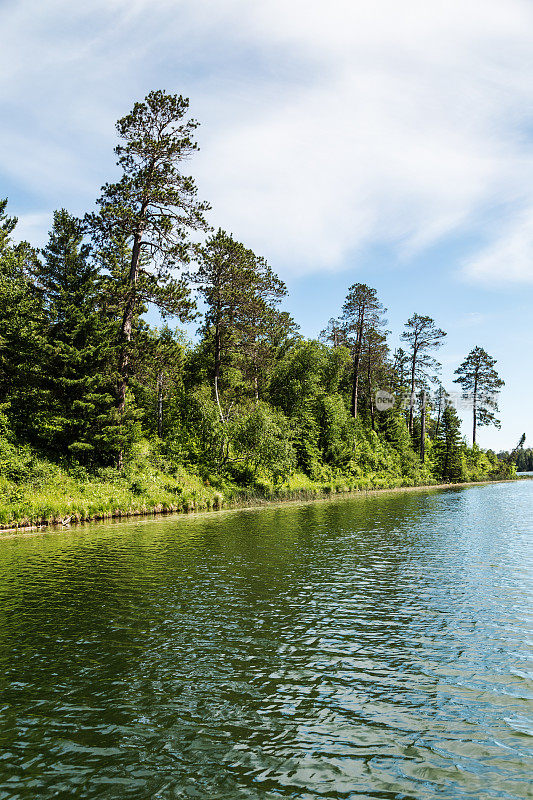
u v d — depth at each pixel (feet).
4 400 111.45
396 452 226.38
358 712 22.27
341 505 122.42
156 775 18.03
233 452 143.02
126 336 114.11
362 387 246.06
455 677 25.55
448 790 17.07
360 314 212.84
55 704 23.24
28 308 119.55
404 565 50.96
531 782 17.51
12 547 63.87
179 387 158.30
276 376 193.16
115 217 108.68
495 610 35.91
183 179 110.93
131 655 28.63
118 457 111.96
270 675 25.99
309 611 36.17
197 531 76.18
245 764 18.60
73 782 17.69
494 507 115.75
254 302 147.84
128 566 51.29
